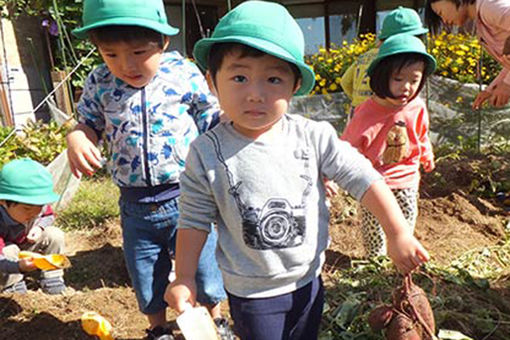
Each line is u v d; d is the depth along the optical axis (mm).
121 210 2303
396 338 1803
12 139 5711
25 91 7547
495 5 2959
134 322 2684
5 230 2938
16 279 2930
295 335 1702
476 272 3076
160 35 2043
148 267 2270
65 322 2637
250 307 1616
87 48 6879
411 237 1446
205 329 1391
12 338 2525
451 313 2449
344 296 2789
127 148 2166
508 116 5711
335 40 10461
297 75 1488
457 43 6445
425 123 3037
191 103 2230
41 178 2811
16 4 7152
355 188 1537
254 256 1570
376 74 2822
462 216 3893
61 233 3248
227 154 1566
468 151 5570
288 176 1558
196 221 1595
